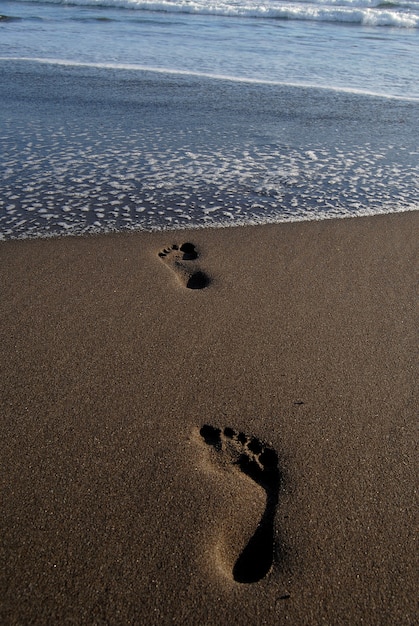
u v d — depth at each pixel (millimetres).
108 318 2365
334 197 3766
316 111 5660
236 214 3473
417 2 15766
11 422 1788
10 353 2109
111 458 1681
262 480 1650
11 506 1515
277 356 2160
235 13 13125
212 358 2141
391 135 5055
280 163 4340
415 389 1990
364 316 2426
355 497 1580
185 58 7918
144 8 13625
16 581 1335
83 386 1961
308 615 1296
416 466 1678
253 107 5715
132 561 1393
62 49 8250
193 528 1487
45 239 3062
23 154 4293
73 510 1512
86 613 1278
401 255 2977
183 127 5070
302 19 12867
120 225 3275
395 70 7547
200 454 1720
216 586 1348
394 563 1406
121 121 5164
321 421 1849
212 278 2729
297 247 3059
